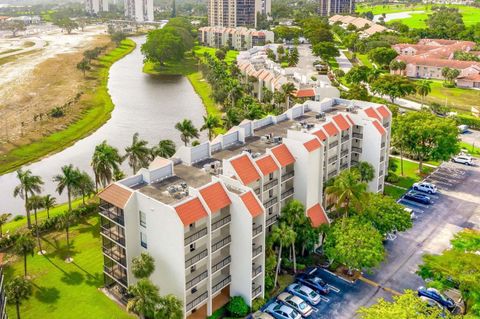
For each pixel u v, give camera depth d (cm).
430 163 13638
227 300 7619
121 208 7031
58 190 10262
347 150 10456
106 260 7838
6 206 11988
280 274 8375
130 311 6856
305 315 7325
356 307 7562
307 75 19725
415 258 8900
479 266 6731
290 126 10325
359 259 7700
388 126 11612
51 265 8712
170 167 7950
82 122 18362
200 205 6838
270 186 8225
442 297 7531
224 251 7488
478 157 14075
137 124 18400
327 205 9662
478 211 10731
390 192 11631
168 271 6938
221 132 16425
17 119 18450
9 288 6962
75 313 7400
